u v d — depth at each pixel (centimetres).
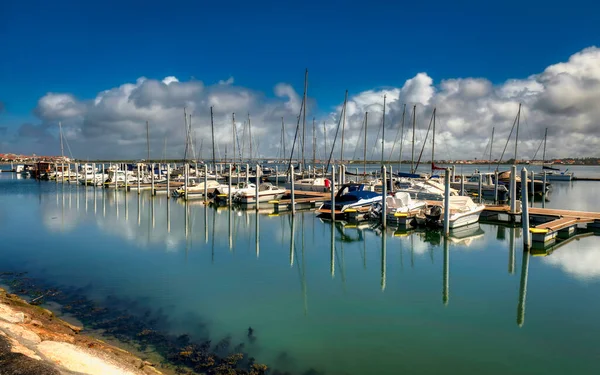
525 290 1736
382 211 3075
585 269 2039
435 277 1933
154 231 3089
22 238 2786
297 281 1875
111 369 947
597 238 2725
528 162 8281
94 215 3859
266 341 1248
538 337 1286
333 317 1448
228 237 2883
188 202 4912
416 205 3547
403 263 2191
